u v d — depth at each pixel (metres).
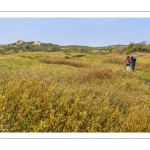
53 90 5.47
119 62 30.20
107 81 12.00
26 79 6.22
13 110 4.22
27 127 4.00
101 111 4.80
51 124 4.14
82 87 7.30
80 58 33.09
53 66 19.23
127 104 6.77
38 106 4.45
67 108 4.54
